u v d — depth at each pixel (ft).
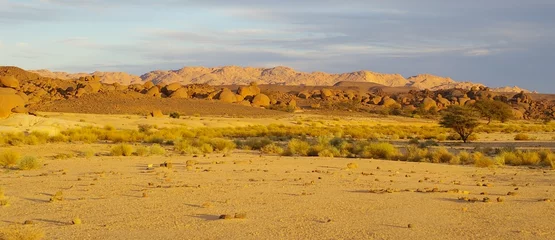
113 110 334.85
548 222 36.19
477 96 653.71
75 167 73.41
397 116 460.96
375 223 35.45
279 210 40.14
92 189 50.90
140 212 39.09
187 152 102.73
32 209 40.27
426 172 71.67
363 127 269.85
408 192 50.08
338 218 37.11
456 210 40.63
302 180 59.41
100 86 449.48
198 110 360.07
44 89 458.91
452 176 66.95
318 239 30.81
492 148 135.64
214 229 33.35
